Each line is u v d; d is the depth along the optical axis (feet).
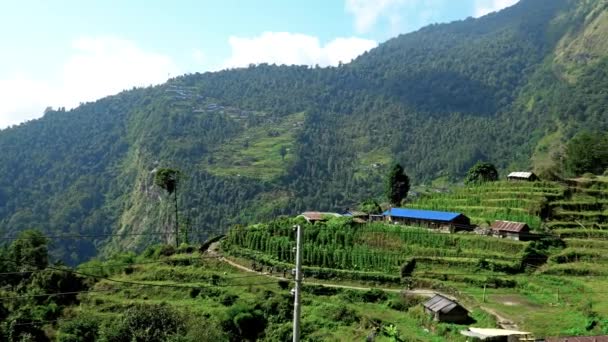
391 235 357.82
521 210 390.63
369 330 247.29
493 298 269.44
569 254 318.65
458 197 456.45
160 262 370.32
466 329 224.94
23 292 322.96
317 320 268.00
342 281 319.27
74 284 336.90
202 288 320.91
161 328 199.21
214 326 220.84
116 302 311.27
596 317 222.07
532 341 191.62
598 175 545.44
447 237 347.56
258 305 287.28
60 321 271.90
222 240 411.54
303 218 421.18
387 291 297.94
